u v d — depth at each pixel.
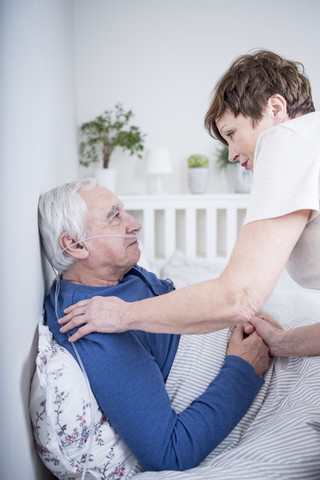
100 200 1.03
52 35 1.47
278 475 0.74
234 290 0.62
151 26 2.56
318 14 2.51
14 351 0.75
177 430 0.83
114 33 2.56
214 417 0.87
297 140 0.64
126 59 2.58
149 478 0.74
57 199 1.01
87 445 0.82
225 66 2.58
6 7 0.74
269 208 0.62
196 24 2.55
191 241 2.46
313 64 2.56
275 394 1.01
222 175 2.66
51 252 1.03
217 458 0.81
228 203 2.40
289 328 1.22
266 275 0.62
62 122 1.70
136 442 0.81
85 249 1.01
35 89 1.04
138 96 2.62
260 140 0.68
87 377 0.84
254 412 0.98
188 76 2.60
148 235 2.45
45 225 1.01
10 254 0.73
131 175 2.70
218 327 0.68
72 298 0.96
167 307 0.69
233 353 1.04
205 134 2.64
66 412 0.78
